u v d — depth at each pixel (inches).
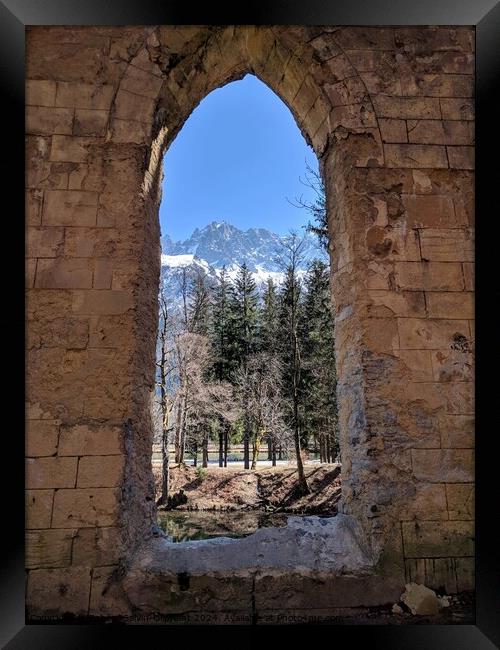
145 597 118.6
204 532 498.6
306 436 754.2
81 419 124.6
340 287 150.4
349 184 141.6
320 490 657.0
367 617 119.6
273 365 758.5
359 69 146.1
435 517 124.8
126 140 138.3
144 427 139.1
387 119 143.9
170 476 708.7
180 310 948.0
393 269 137.1
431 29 148.7
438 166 142.2
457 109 145.3
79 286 130.8
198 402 774.5
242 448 1305.4
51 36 140.3
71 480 121.3
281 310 823.1
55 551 118.2
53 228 132.5
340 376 151.6
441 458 127.8
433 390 131.0
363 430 131.2
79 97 138.7
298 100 165.9
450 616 120.0
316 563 124.8
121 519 120.7
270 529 136.9
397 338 133.4
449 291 136.4
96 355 128.0
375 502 125.3
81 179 135.5
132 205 135.8
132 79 141.4
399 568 122.1
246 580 121.3
